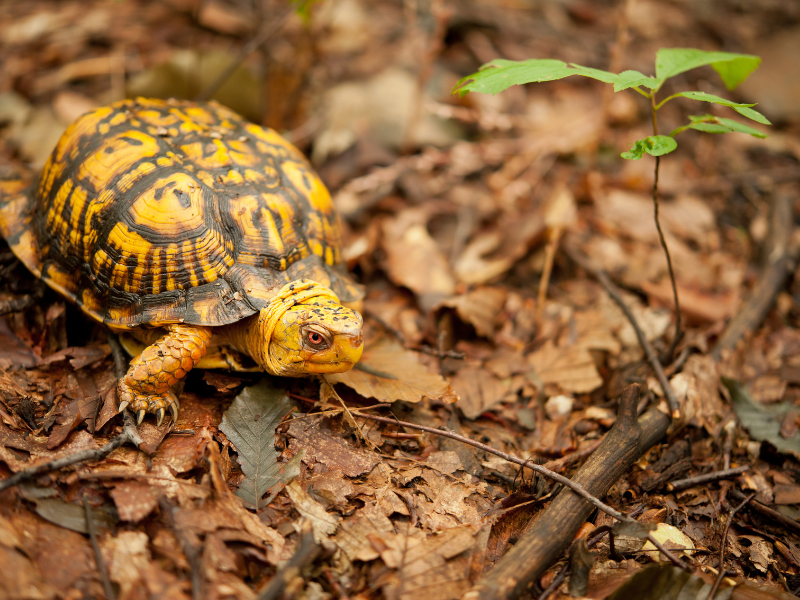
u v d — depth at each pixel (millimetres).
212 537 347
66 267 406
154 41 667
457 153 577
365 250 499
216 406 400
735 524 391
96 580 335
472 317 467
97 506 355
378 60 684
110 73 611
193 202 393
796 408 436
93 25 682
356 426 394
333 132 583
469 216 549
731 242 555
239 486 370
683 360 447
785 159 650
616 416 406
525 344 473
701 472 411
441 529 368
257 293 388
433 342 462
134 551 343
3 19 688
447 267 500
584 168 602
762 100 703
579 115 647
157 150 406
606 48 755
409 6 650
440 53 690
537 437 423
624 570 362
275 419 391
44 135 536
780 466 417
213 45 667
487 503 383
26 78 593
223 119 438
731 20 865
